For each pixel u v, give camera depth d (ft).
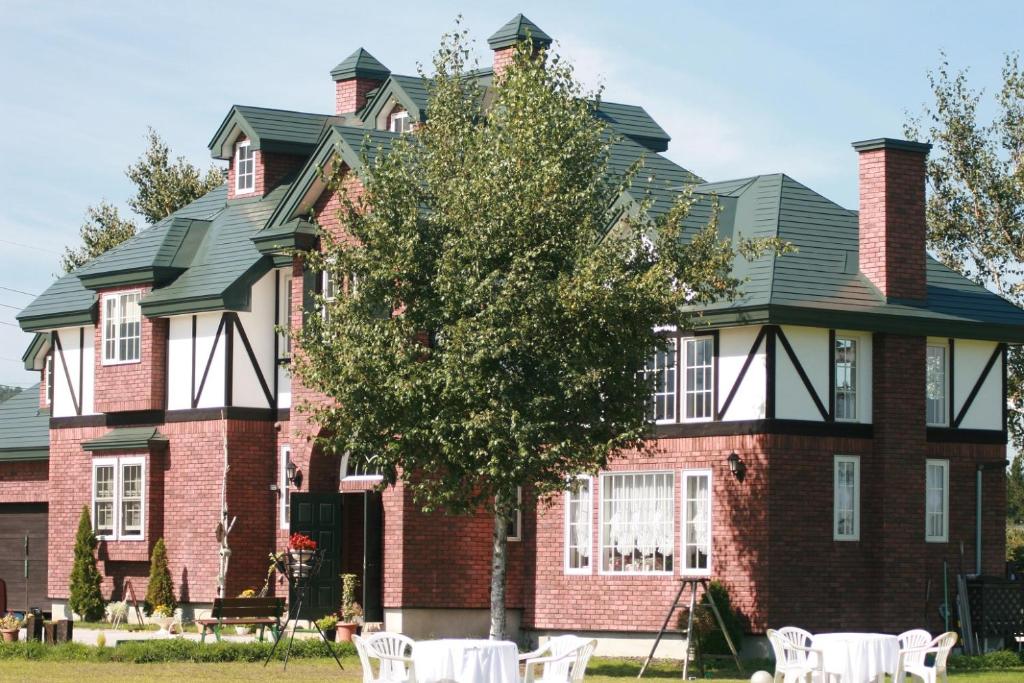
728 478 90.89
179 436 111.65
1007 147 129.90
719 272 84.02
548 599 98.12
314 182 101.60
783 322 89.20
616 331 77.25
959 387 98.22
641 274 79.30
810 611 90.17
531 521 99.66
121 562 113.80
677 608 91.61
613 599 95.09
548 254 78.13
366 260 80.48
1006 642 94.99
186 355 111.75
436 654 59.06
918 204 95.76
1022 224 128.77
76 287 123.65
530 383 78.07
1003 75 129.49
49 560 120.26
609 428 80.02
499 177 78.13
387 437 80.53
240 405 108.88
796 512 90.22
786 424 90.27
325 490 103.96
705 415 92.63
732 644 83.41
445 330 78.59
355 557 106.11
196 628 105.70
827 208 100.48
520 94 80.23
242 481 108.58
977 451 98.48
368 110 116.16
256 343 109.81
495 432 76.84
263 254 107.65
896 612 92.38
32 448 127.85
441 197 80.33
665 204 99.45
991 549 98.58
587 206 80.07
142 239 117.80
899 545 92.73
